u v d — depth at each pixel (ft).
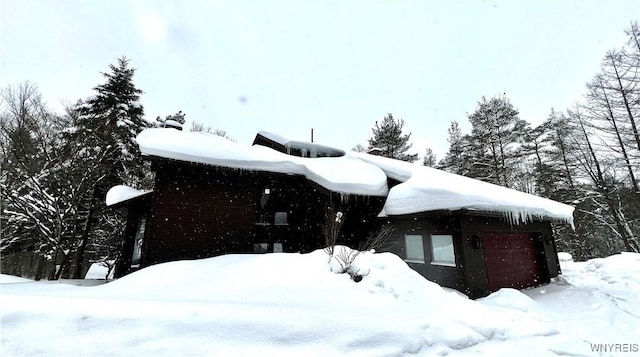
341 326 12.09
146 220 31.99
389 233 33.73
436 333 12.84
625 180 62.34
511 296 21.15
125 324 10.94
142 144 27.45
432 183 30.42
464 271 26.17
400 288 17.29
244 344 10.63
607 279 32.22
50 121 48.85
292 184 37.40
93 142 43.16
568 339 14.26
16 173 36.96
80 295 15.60
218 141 33.96
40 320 10.75
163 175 29.30
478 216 28.30
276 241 36.24
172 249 27.84
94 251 51.01
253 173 31.24
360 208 36.09
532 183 89.76
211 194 30.45
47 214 38.73
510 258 31.19
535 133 79.25
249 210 31.42
